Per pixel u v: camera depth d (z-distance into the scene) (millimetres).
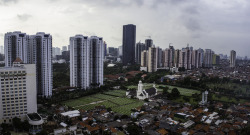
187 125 177250
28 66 191750
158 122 184250
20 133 166000
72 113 199125
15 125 168000
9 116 183625
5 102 181500
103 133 158000
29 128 169500
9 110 183625
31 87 194375
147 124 177375
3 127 172500
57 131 154875
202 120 190500
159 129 166125
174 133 161625
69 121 184000
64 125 175750
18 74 185750
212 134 156125
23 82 189125
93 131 165750
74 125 168875
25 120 175375
